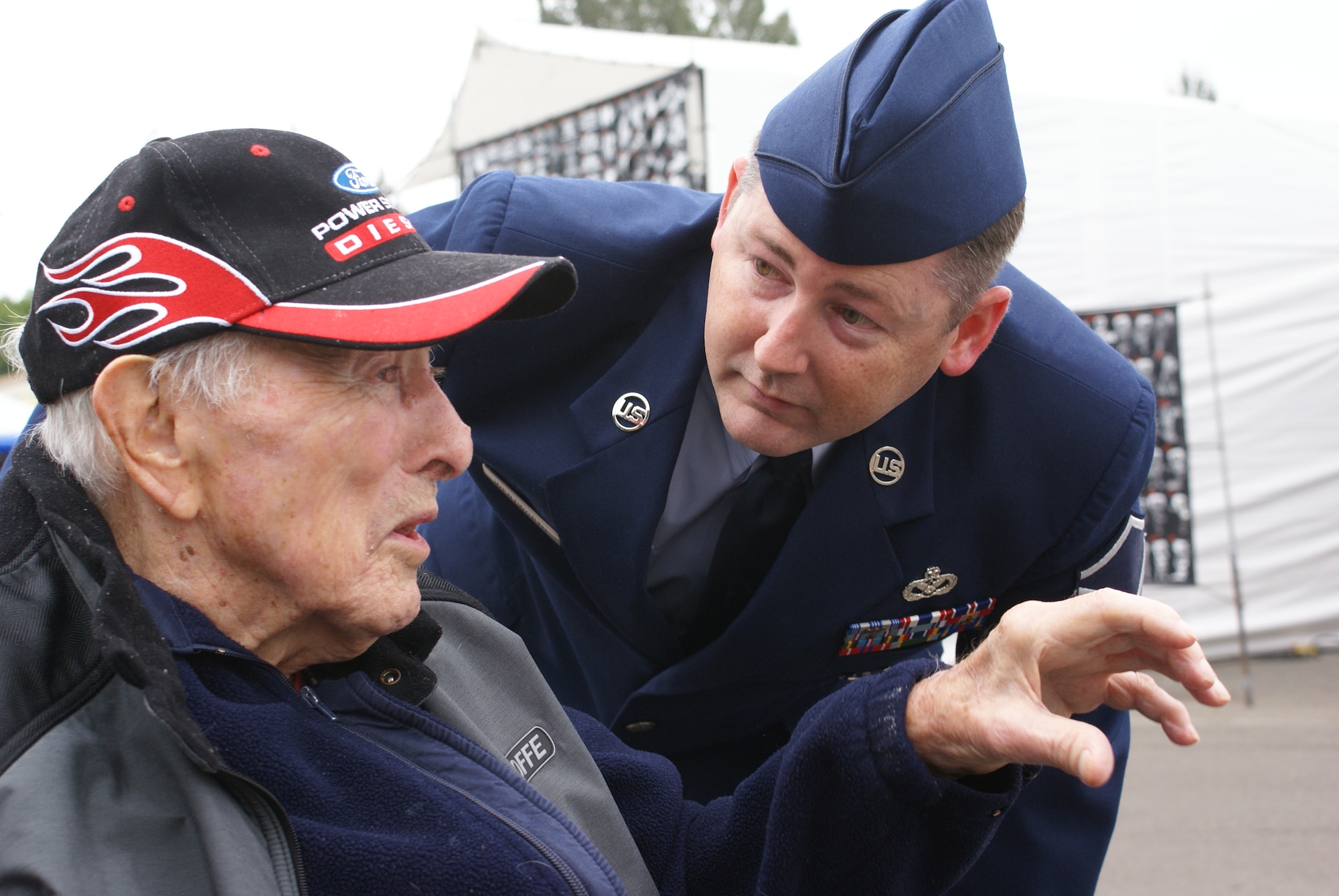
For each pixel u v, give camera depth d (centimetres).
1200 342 493
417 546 87
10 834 66
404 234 83
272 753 78
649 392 126
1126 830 322
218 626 81
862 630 130
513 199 133
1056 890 133
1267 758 386
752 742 151
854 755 86
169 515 78
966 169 97
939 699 82
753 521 125
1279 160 482
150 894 68
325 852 76
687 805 111
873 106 93
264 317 75
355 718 89
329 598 81
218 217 75
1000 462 124
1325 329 494
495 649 107
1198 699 75
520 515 134
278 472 77
